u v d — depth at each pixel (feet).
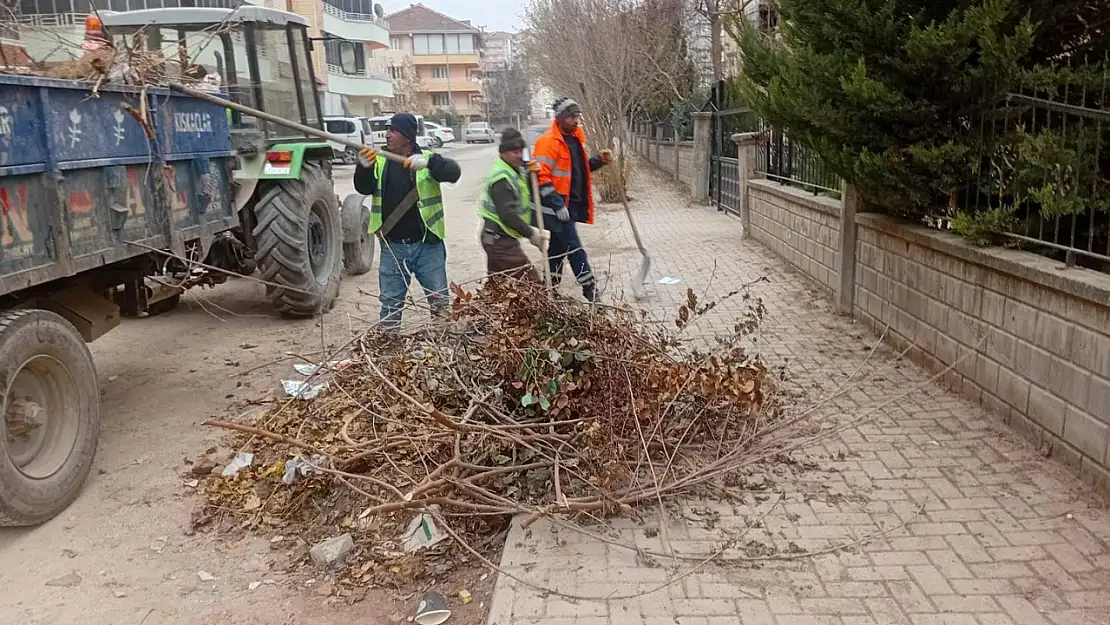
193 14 25.23
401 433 13.48
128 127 15.14
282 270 23.73
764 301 24.81
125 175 15.07
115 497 13.67
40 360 12.76
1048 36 16.21
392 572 11.41
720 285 27.17
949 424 14.87
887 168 17.01
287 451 14.29
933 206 18.03
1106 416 11.90
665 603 9.91
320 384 16.71
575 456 12.60
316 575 11.48
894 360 18.62
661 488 11.84
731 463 12.99
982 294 15.31
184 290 20.67
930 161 16.21
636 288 24.91
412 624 10.36
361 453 12.62
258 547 12.19
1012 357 14.34
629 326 14.89
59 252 12.99
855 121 17.37
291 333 23.73
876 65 17.34
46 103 12.64
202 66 23.66
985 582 10.14
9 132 11.85
